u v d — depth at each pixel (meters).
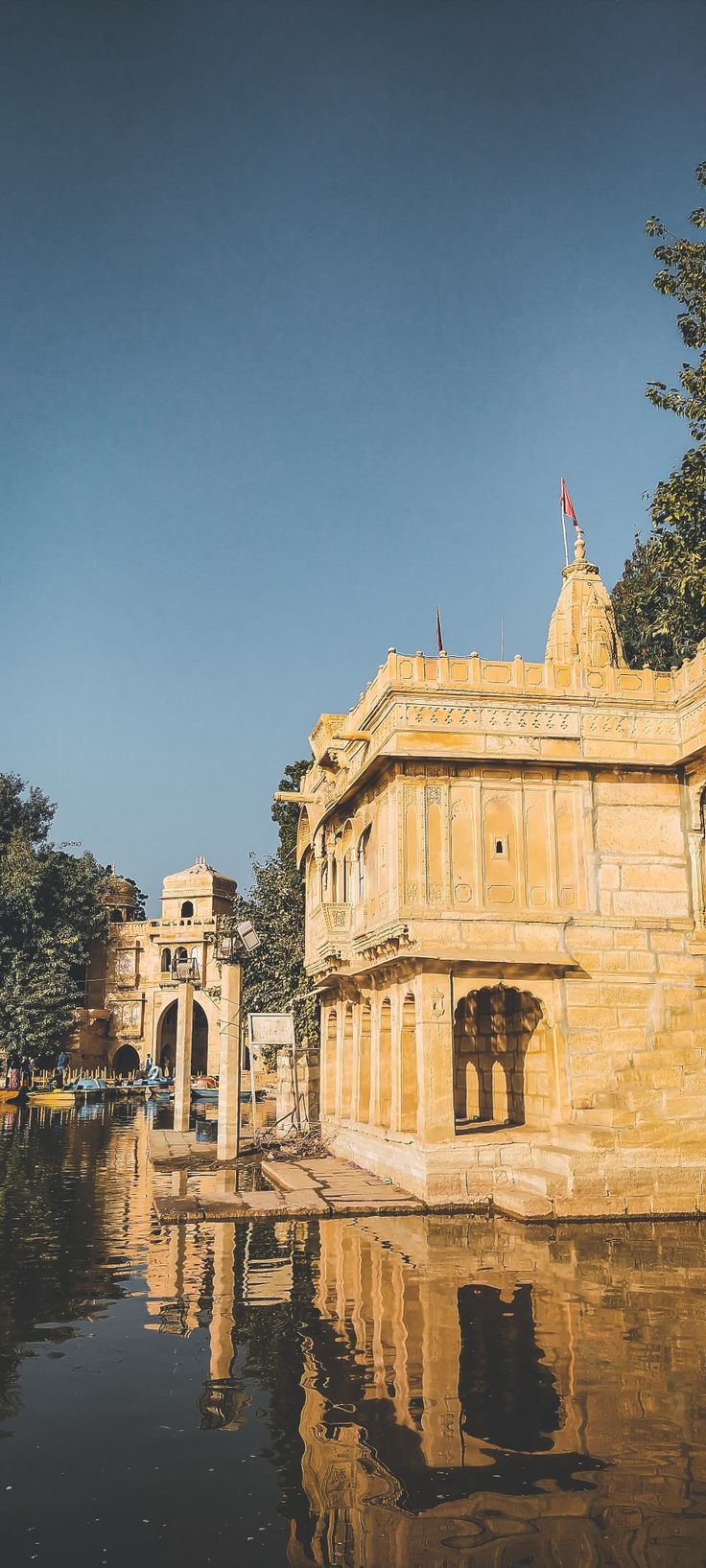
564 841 21.48
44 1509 7.32
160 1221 18.48
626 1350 10.57
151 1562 6.58
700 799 22.05
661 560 22.44
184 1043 36.38
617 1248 15.72
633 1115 19.69
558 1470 7.82
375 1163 23.28
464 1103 28.06
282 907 42.00
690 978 21.38
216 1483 7.73
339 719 28.73
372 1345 10.87
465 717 21.14
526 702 21.47
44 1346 11.02
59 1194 22.25
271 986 41.19
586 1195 18.39
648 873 21.70
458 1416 8.88
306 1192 20.66
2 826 70.56
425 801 21.05
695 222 21.11
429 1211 19.14
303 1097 35.00
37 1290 13.41
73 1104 57.69
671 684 22.27
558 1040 20.64
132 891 79.81
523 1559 6.59
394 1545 6.78
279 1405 9.20
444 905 20.64
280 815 44.88
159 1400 9.37
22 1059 65.06
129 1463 8.08
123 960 73.00
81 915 68.56
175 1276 14.12
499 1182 19.81
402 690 20.92
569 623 24.77
